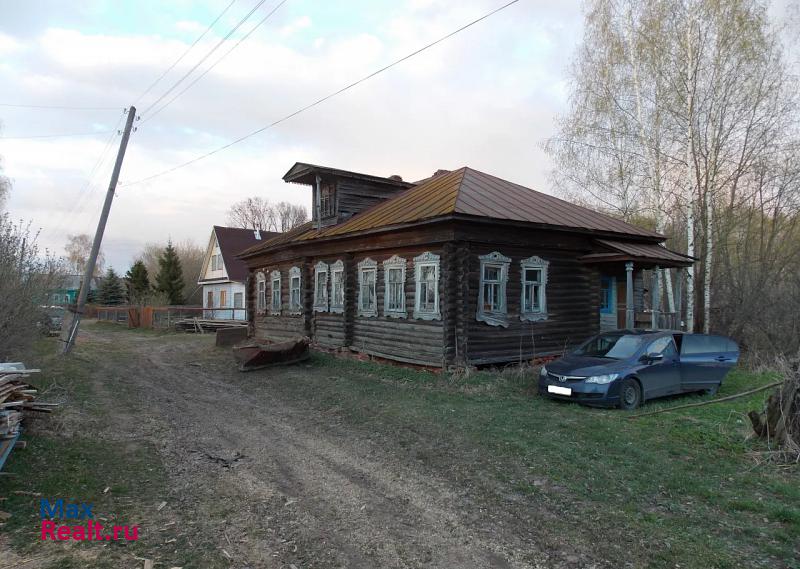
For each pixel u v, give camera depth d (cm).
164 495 547
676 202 1980
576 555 420
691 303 1836
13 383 638
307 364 1535
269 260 2175
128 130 1995
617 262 1454
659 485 564
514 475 600
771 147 1780
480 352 1248
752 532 453
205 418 920
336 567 403
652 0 1912
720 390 1109
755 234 1961
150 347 2192
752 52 1730
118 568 388
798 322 1656
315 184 1923
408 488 575
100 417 880
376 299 1495
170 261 4575
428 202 1388
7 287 926
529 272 1371
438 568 404
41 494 518
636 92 1997
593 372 920
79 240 7112
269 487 579
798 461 622
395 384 1169
